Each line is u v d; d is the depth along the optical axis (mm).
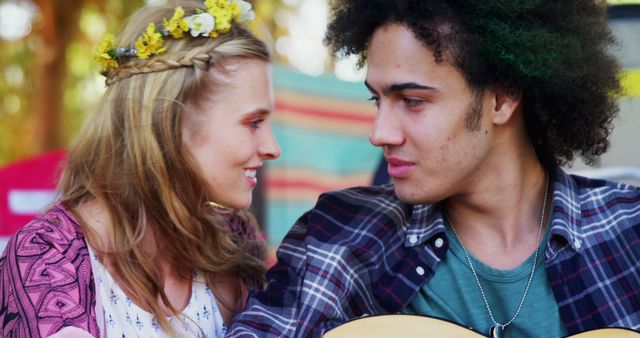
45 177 2971
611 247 1550
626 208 1579
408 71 1424
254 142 1619
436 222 1584
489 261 1560
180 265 1640
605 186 1617
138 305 1572
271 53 1664
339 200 1693
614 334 1453
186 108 1579
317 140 3066
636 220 1560
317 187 3066
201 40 1602
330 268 1597
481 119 1466
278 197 3027
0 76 6762
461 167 1472
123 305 1562
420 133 1445
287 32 5594
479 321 1547
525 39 1438
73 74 6707
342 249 1610
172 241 1613
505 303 1540
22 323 1466
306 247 1634
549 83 1500
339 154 3084
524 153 1568
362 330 1468
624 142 2230
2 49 6531
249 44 1616
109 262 1577
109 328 1548
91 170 1624
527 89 1507
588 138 1615
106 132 1619
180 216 1590
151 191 1593
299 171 3049
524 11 1456
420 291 1584
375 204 1673
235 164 1604
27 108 7016
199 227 1606
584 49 1532
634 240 1548
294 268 1637
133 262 1578
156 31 1627
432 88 1425
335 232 1647
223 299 1692
